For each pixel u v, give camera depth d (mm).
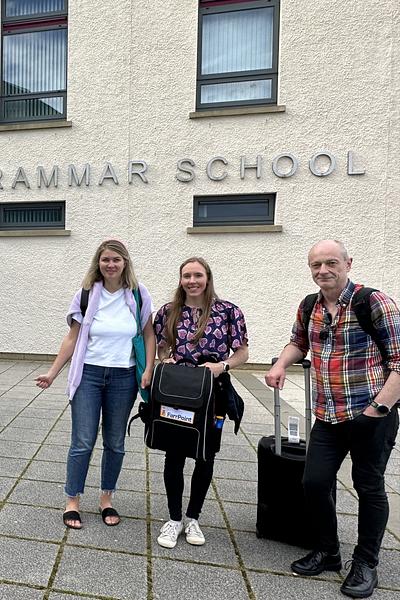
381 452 2121
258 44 7605
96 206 7855
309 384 2535
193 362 2486
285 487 2521
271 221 7492
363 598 2107
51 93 8258
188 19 7559
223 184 7508
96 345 2646
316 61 7180
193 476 2557
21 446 3902
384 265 7078
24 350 8133
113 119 7766
